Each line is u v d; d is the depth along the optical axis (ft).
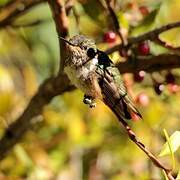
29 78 42.42
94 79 23.70
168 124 38.27
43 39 41.68
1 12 34.35
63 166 41.14
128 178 42.93
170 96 35.76
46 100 28.89
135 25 28.89
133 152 43.39
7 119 38.29
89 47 23.95
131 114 23.88
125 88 24.58
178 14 38.60
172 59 26.02
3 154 30.86
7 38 41.60
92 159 43.96
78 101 42.47
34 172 39.06
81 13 31.73
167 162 34.09
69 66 23.85
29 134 40.55
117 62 26.27
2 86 39.11
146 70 26.55
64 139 42.04
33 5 33.14
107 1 25.66
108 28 29.09
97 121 43.06
